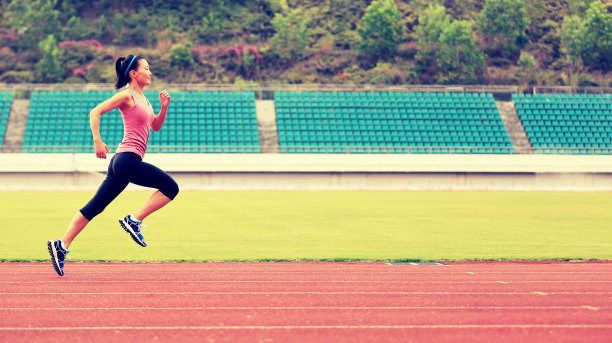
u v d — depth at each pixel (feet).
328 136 123.24
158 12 172.96
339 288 19.66
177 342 13.03
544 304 17.13
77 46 159.22
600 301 17.61
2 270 23.93
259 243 35.65
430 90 134.62
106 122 121.08
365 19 161.99
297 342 13.07
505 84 154.71
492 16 165.07
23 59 155.74
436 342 13.09
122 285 20.03
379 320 15.08
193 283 20.54
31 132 118.01
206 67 157.48
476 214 58.34
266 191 99.71
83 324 14.58
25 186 101.55
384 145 122.83
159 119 20.62
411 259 28.40
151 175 19.57
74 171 102.73
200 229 44.14
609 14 164.14
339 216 55.67
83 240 36.76
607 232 42.88
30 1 165.78
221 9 175.42
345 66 159.33
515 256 29.84
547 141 125.59
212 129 122.01
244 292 18.81
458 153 121.80
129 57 20.07
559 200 79.97
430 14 159.33
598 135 127.34
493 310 16.29
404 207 67.10
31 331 13.93
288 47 162.50
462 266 25.95
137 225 19.85
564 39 162.50
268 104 130.21
